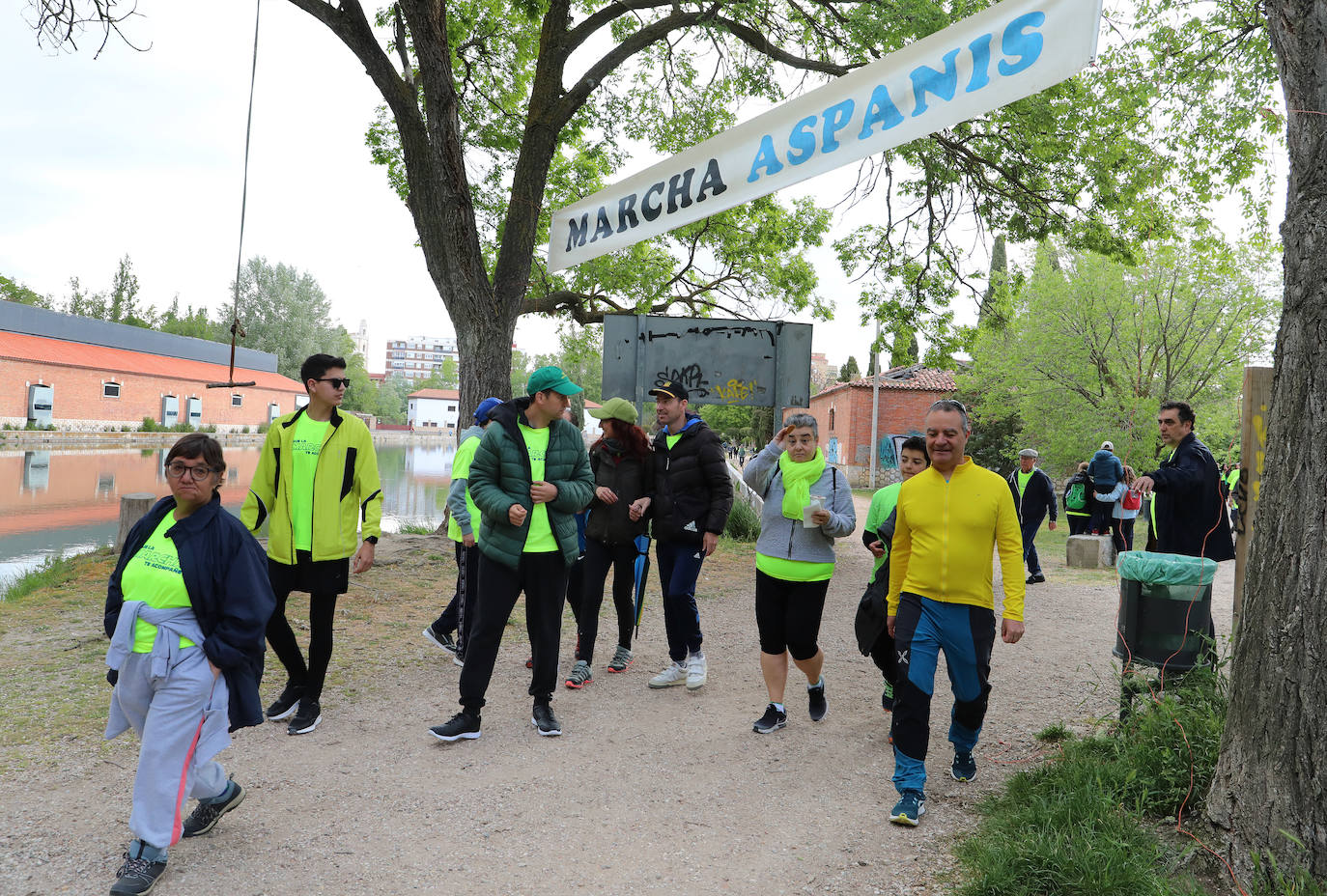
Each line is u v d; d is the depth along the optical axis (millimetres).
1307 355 2730
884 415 36125
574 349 20812
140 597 2936
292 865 3125
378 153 13773
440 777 4004
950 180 12148
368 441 4711
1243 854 2750
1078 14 3732
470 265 10531
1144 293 20781
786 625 4699
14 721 4504
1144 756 3537
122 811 3516
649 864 3197
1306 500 2699
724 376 11570
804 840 3404
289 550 4465
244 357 69812
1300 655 2668
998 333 13766
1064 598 9727
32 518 15930
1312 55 2734
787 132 5500
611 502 5637
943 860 3203
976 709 3771
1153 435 20531
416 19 9391
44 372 45594
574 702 5254
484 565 4527
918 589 3650
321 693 5113
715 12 11477
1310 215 2736
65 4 7816
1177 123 9023
